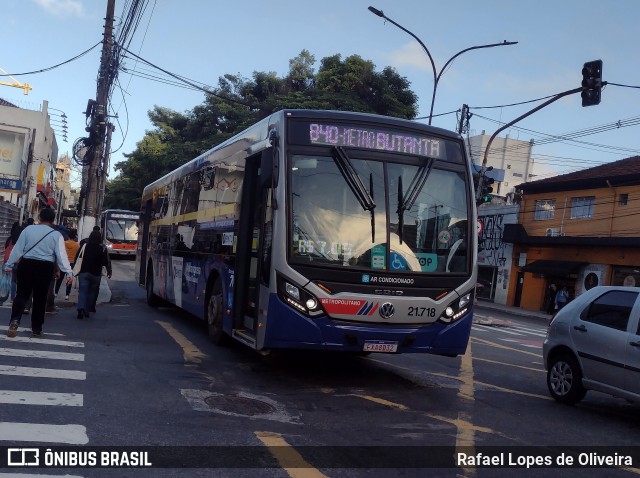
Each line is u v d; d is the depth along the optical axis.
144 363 8.37
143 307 15.52
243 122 42.88
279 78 46.81
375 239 7.61
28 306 12.12
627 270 29.97
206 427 5.75
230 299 9.19
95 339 9.84
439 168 8.13
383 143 7.97
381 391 7.95
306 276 7.32
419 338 7.66
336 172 7.70
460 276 7.94
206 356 9.25
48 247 9.22
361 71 41.38
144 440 5.24
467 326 7.99
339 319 7.37
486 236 40.66
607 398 9.18
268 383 7.84
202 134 47.09
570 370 8.24
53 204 56.59
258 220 8.68
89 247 12.22
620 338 7.56
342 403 7.12
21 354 8.02
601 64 17.59
